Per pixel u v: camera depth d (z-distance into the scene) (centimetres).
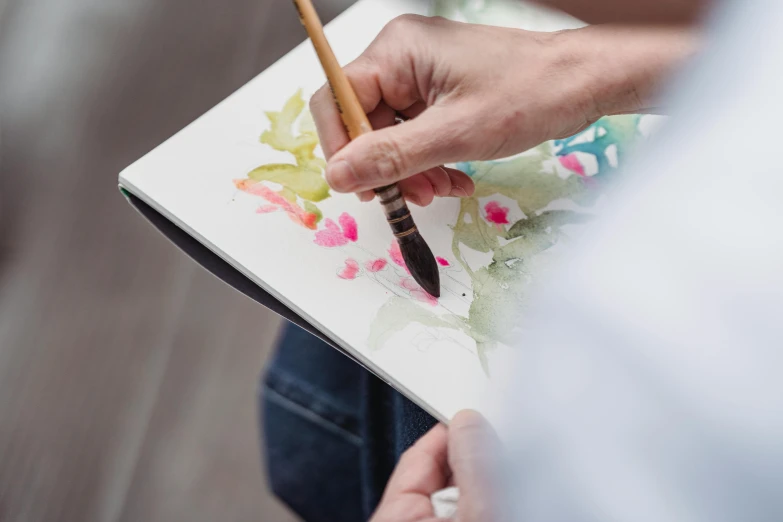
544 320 33
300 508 74
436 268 52
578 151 60
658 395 30
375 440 66
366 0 68
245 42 127
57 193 119
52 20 129
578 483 31
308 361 73
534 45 54
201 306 113
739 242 30
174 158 58
